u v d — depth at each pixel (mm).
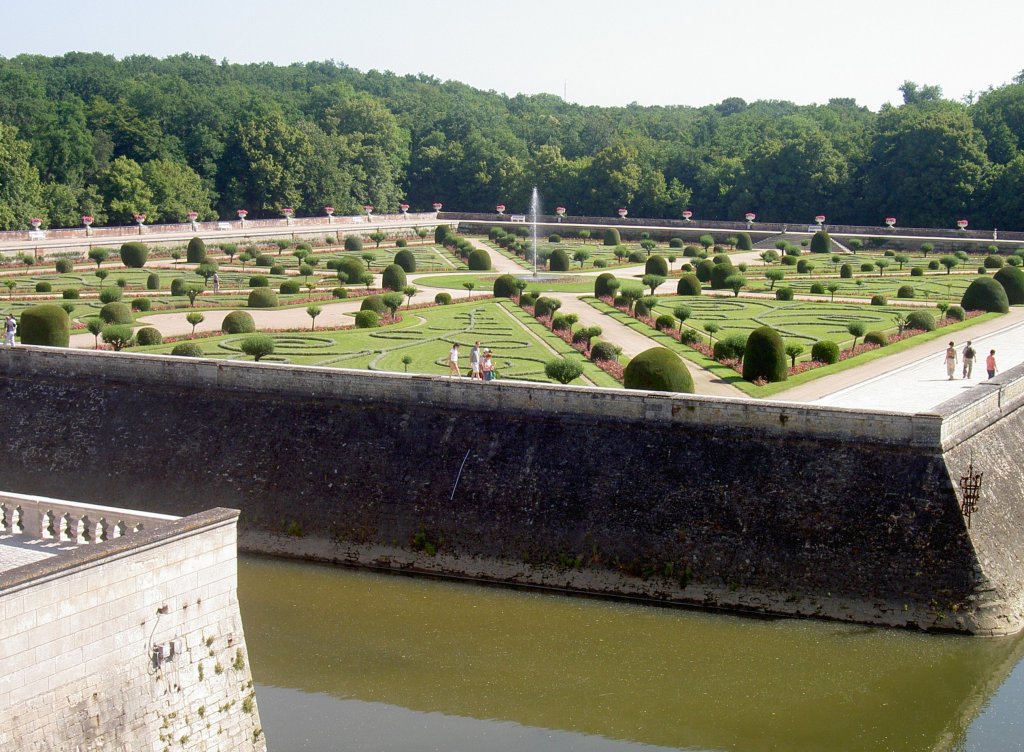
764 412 40781
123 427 49062
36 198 142375
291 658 35219
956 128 162125
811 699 33219
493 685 33781
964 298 87188
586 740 30906
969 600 37156
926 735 31391
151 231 132500
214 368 48594
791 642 36656
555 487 42250
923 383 57125
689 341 71438
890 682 34188
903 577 37781
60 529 26906
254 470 46188
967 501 38219
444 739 30688
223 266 119500
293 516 44781
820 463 39875
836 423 39938
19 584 20828
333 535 43969
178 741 24031
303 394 47219
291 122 199625
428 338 72875
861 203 169375
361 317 77250
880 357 65812
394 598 40188
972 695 33562
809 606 38312
